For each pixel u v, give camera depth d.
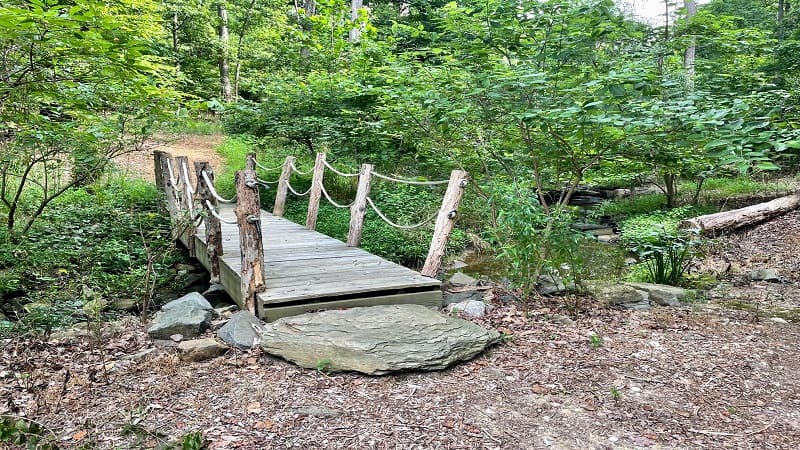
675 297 5.59
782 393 3.50
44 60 4.85
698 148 5.41
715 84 6.80
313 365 3.64
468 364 3.80
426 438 2.83
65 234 7.70
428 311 4.33
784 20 13.89
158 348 4.04
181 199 7.55
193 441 2.52
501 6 5.70
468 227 9.44
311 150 11.24
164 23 16.75
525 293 5.07
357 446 2.74
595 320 4.81
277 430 2.88
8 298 5.99
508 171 6.60
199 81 19.45
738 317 5.14
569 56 5.70
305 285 4.86
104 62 4.86
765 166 3.49
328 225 9.41
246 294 4.62
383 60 10.21
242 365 3.73
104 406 3.13
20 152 6.89
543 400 3.30
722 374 3.76
